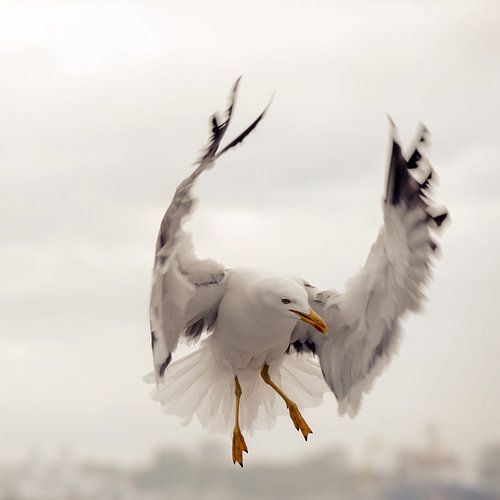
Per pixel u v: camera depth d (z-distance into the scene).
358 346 4.15
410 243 3.98
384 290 4.06
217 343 4.15
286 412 4.25
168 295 4.02
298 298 4.04
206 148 3.88
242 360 4.16
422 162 3.95
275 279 4.05
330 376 4.21
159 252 3.94
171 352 4.08
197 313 4.11
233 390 4.22
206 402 4.21
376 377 4.13
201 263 4.02
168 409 4.21
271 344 4.13
